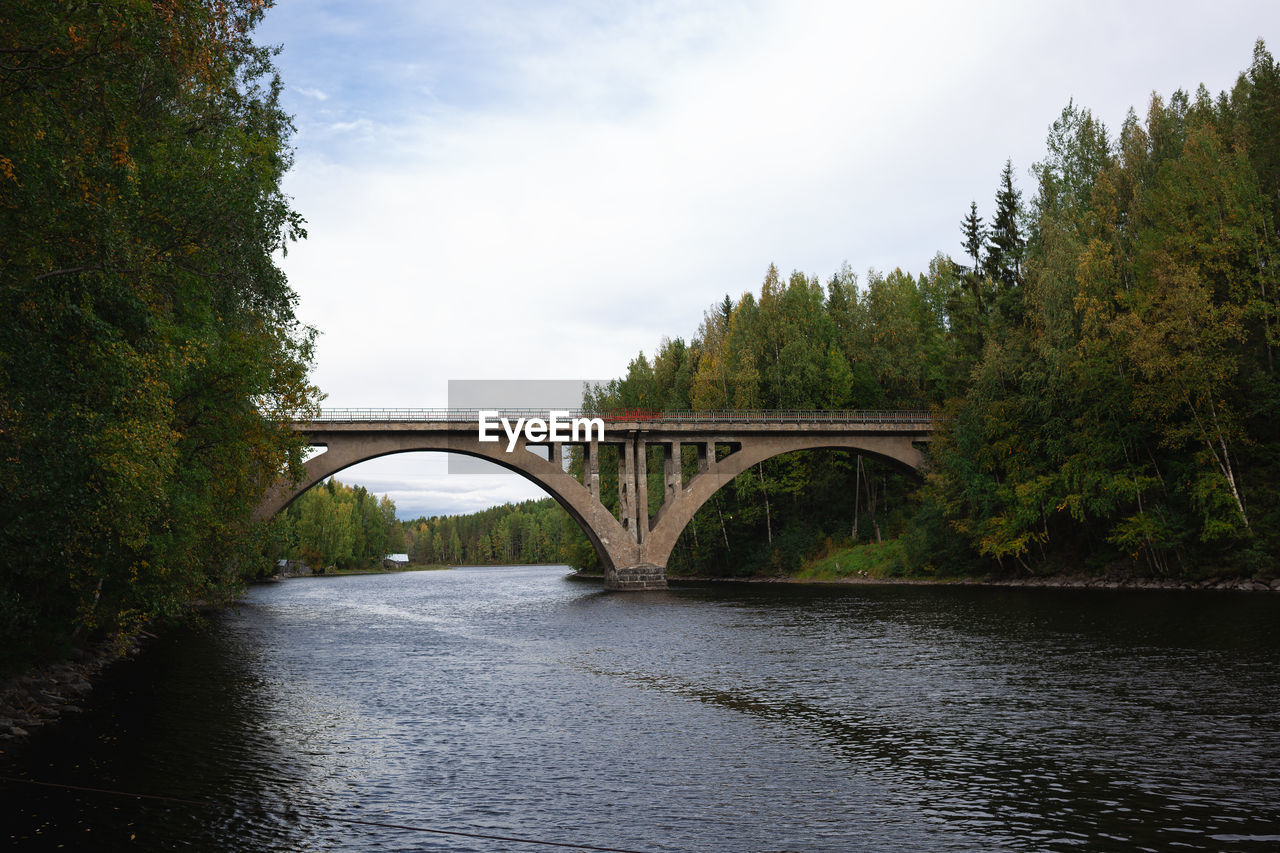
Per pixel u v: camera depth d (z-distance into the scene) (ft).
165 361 52.75
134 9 41.32
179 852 34.24
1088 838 34.27
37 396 40.93
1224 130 167.22
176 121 69.51
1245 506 142.82
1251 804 37.96
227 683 78.38
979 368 179.63
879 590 186.80
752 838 35.19
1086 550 173.58
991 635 100.12
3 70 39.47
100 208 43.14
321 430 192.85
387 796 41.73
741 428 222.48
